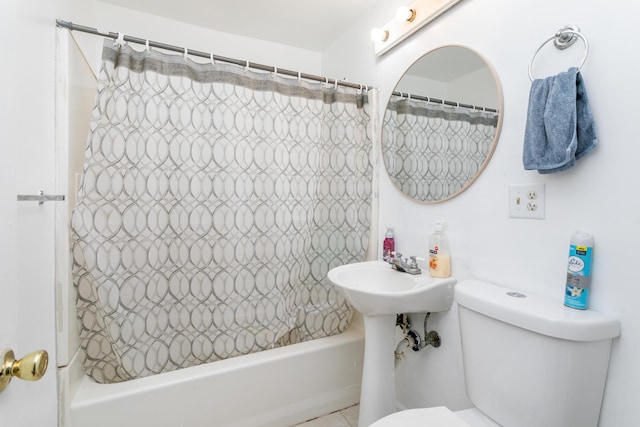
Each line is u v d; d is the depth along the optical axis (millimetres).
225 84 1460
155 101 1347
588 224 833
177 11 1855
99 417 1171
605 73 793
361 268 1485
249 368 1411
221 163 1453
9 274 534
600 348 765
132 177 1308
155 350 1361
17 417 629
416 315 1426
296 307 1680
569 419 760
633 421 749
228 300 1484
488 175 1119
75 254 1271
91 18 1675
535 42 963
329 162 1746
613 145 781
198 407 1317
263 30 2064
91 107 1463
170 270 1390
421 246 1444
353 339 1673
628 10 753
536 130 878
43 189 1003
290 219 1600
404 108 1538
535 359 795
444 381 1301
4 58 527
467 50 1194
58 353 1125
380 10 1726
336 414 1600
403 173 1550
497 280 1086
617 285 775
